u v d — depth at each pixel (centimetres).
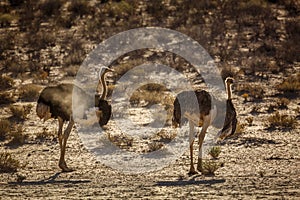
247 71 10956
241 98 9388
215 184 4803
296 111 8475
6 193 4566
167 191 4544
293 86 9731
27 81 10656
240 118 8262
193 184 4838
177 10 14850
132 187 4744
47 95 5488
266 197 4262
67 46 12688
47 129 7556
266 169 5478
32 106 8762
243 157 6059
